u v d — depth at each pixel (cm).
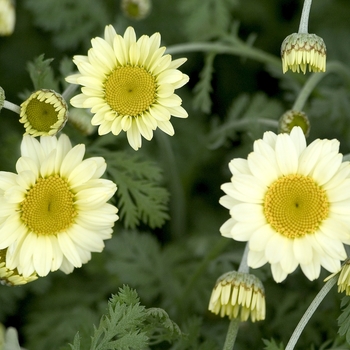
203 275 81
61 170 70
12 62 89
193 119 88
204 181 88
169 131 71
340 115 83
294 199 69
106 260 82
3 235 70
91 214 70
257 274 74
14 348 69
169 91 70
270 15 90
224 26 83
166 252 83
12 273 70
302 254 68
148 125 70
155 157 86
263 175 69
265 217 69
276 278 69
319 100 83
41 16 85
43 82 74
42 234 70
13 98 88
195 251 82
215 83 90
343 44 88
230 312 70
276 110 84
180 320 79
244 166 69
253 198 69
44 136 70
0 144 86
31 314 82
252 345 78
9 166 78
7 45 90
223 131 82
